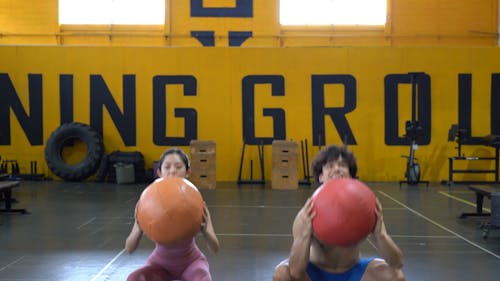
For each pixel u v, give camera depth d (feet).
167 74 34.71
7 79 34.71
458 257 14.30
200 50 34.55
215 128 34.71
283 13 39.81
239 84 34.58
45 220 19.93
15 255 14.40
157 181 7.55
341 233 6.40
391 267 7.20
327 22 39.83
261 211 22.29
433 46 37.22
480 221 19.89
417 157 34.37
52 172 34.45
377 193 28.35
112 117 34.86
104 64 34.76
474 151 33.99
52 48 34.73
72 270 12.84
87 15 40.11
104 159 33.63
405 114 34.27
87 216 20.83
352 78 34.35
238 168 34.68
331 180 6.79
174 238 7.19
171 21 39.27
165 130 34.81
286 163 30.58
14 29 39.22
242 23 39.27
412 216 21.02
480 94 34.14
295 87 34.53
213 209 22.84
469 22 38.91
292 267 6.95
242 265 13.43
